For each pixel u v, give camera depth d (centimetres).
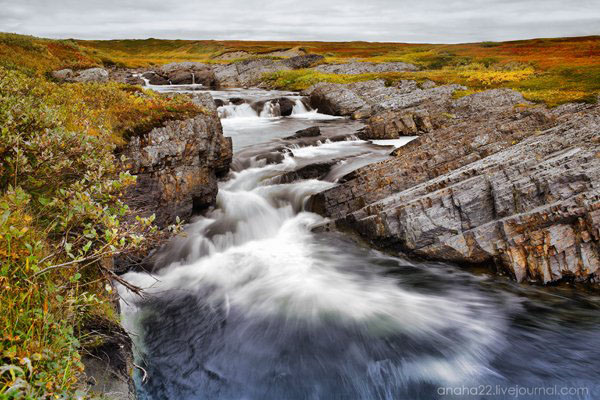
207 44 12744
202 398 750
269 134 2836
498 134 1750
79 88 1541
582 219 1058
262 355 868
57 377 344
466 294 1112
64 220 518
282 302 1067
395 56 7844
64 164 591
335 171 1972
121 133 1241
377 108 3581
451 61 6125
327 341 914
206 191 1474
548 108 2733
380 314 1016
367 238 1380
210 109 1923
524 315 1015
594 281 1049
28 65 2811
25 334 356
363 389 789
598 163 1138
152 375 792
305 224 1554
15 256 394
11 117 604
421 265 1250
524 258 1120
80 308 516
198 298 1088
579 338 930
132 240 503
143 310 1016
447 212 1243
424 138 1984
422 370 834
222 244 1397
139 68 6706
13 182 575
